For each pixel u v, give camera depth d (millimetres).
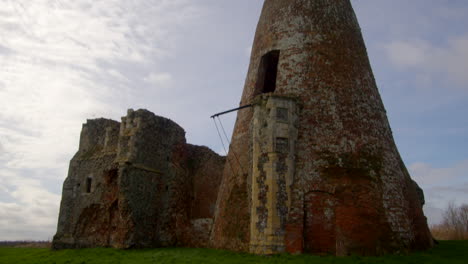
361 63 17016
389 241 13625
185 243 21000
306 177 14039
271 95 14641
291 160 14086
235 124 17703
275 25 17578
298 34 16797
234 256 13352
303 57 16297
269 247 13047
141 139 19547
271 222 13242
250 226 14039
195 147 24531
